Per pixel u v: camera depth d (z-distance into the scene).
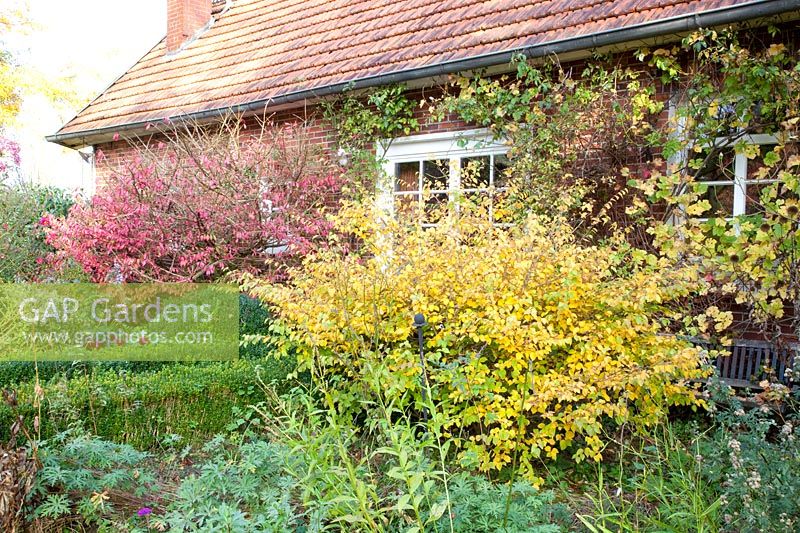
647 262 6.01
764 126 6.11
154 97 11.82
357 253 5.98
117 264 7.85
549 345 4.06
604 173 6.88
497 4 8.51
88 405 4.39
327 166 8.80
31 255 9.45
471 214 5.77
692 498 3.27
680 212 6.45
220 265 7.85
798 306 5.75
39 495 3.31
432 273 4.45
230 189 8.01
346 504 2.85
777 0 5.67
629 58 6.97
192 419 4.68
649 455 4.29
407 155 8.58
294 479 3.32
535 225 4.54
